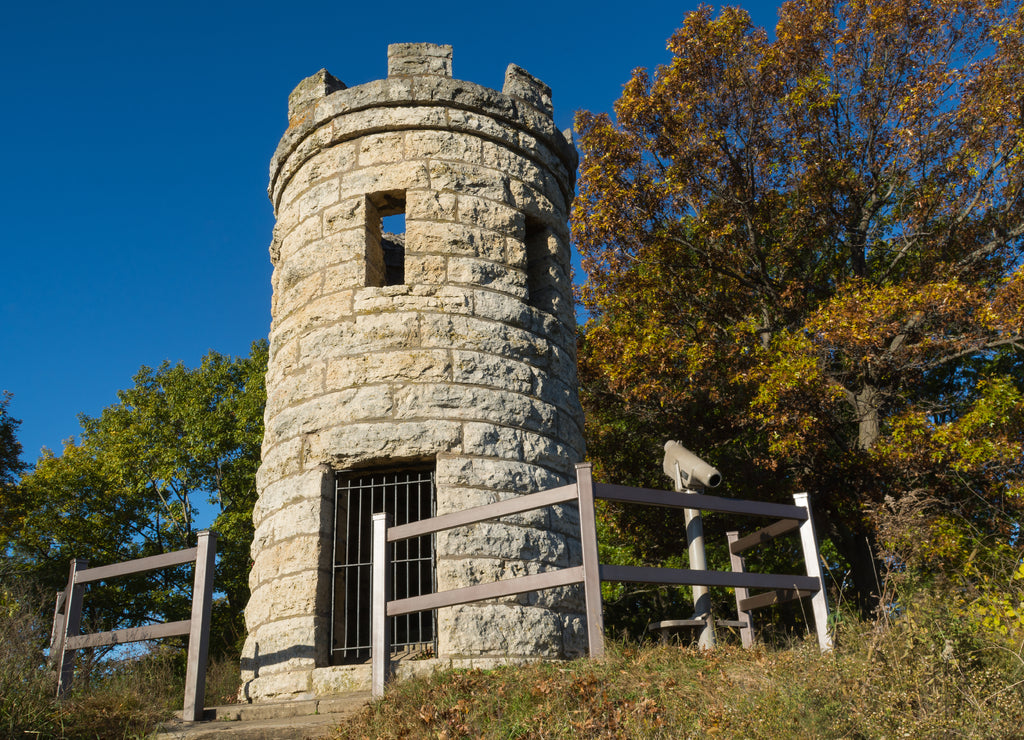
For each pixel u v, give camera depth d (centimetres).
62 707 599
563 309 1077
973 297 1307
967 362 1712
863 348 1388
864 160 1650
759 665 603
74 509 2700
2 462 2309
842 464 1434
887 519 1077
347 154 1032
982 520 1330
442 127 1029
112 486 2762
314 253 1000
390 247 1255
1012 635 552
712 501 702
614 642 659
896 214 1695
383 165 1010
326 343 938
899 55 1595
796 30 1631
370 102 1034
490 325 955
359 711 616
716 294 1798
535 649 825
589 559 631
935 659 499
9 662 609
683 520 1753
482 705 571
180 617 2525
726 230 1633
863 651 546
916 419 1335
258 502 948
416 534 693
